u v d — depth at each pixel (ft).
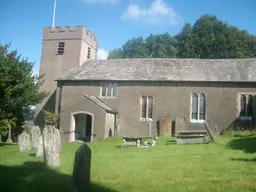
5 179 30.17
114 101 90.07
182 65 95.76
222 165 36.09
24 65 85.10
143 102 89.04
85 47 112.47
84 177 24.90
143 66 96.99
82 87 92.68
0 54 75.87
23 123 97.04
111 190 26.22
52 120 87.35
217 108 84.33
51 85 108.27
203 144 58.03
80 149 25.09
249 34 186.80
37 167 37.24
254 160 38.78
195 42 180.86
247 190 25.17
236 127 82.53
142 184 28.09
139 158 42.80
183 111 86.02
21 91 76.69
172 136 83.15
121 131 88.28
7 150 58.75
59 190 26.27
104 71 96.07
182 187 26.50
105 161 40.86
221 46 173.88
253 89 83.35
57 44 110.63
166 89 87.86
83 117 93.61
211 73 88.63
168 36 213.46
